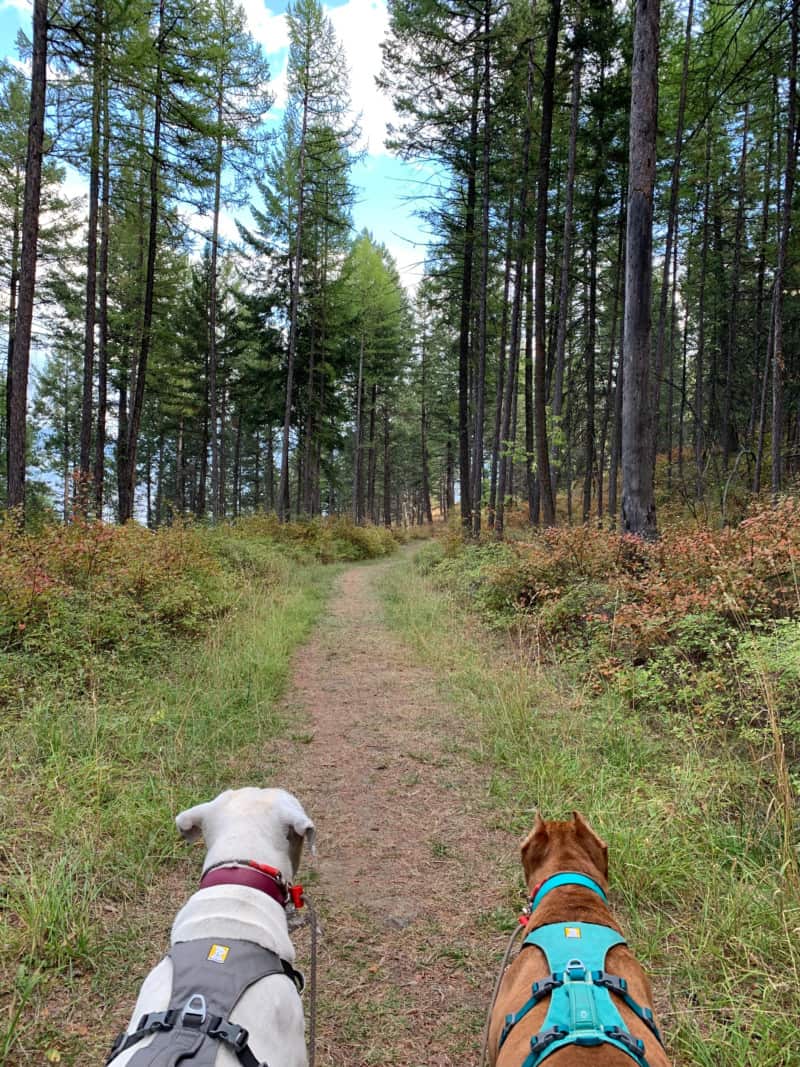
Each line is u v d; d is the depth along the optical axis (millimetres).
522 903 4023
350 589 18156
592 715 6293
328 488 64500
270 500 51500
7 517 9961
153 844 4336
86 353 19656
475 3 19344
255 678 7977
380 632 11844
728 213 31031
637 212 9461
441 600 13383
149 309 21703
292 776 5805
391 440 65250
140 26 15523
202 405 39219
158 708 6590
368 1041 3027
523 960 2150
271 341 35688
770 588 6805
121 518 21422
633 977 1988
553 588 9766
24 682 6449
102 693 6664
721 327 31453
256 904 2043
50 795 4715
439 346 50406
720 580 6293
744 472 25656
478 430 21656
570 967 1853
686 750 5555
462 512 23344
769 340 23234
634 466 9570
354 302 36719
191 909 2021
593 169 22812
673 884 3932
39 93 12289
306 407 36031
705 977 3258
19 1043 2846
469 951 3627
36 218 12398
